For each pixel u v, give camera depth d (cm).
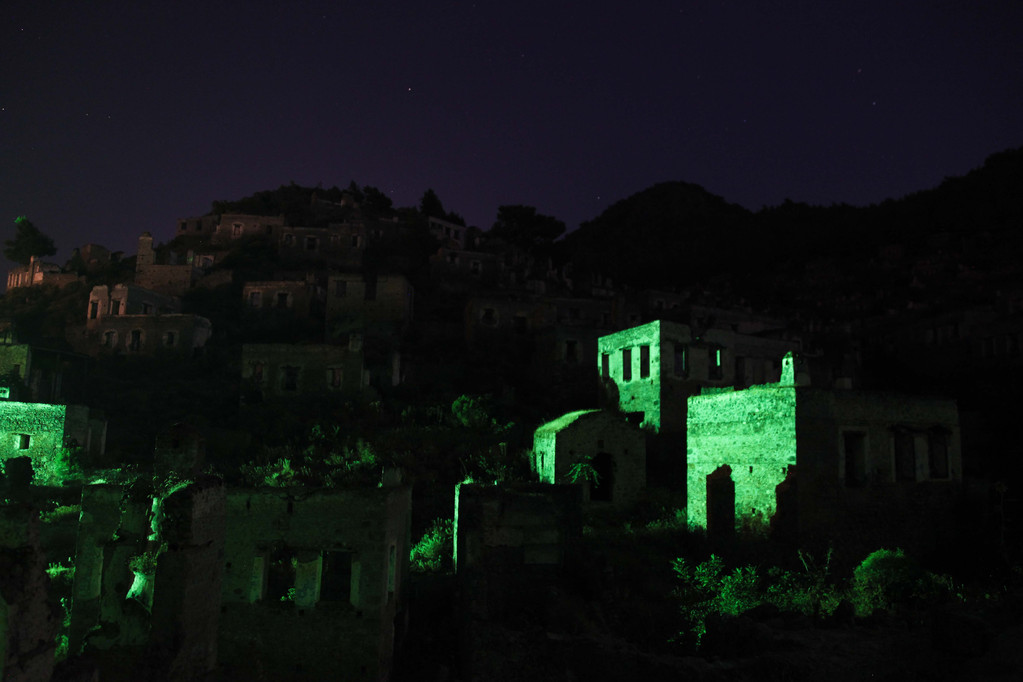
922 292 8750
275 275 8025
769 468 3152
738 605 2519
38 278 8662
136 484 1884
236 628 2278
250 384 5112
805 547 2984
